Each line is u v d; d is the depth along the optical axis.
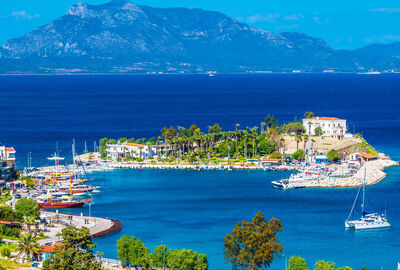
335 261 185.75
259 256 156.75
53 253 162.62
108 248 195.75
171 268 166.50
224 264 182.00
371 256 190.38
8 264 170.62
